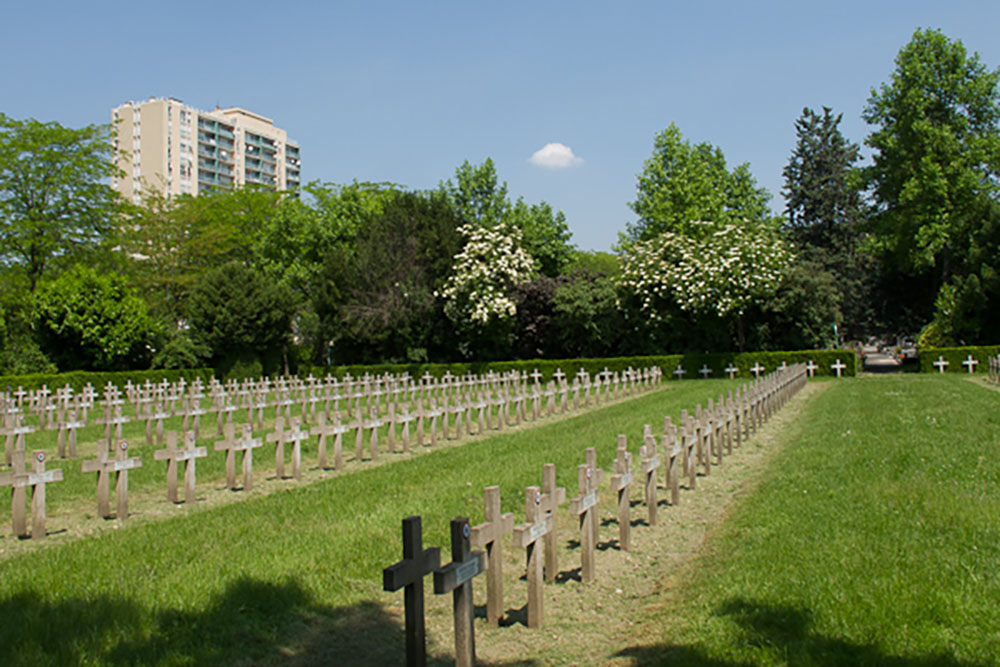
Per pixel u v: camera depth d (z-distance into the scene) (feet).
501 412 66.80
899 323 182.50
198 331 138.62
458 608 15.74
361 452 49.44
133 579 22.38
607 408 80.02
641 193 181.88
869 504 26.58
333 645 18.47
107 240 148.77
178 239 170.30
